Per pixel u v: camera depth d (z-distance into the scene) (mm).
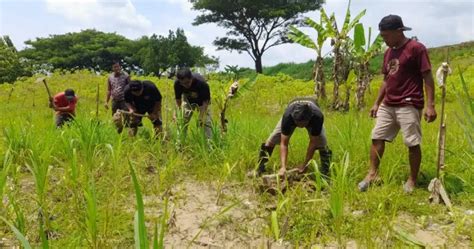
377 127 5070
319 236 3957
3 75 34375
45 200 4320
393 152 5789
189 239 3965
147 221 4254
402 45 4918
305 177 4965
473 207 4590
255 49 44500
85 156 5223
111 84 9336
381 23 4914
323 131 5277
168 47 45938
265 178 4852
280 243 3867
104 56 56844
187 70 6141
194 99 6543
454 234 3891
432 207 4547
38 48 57438
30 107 15922
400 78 4902
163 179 5090
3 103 17734
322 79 13969
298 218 4117
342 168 4230
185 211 4527
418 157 4906
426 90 4793
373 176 5055
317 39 13844
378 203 4445
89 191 3385
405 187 4980
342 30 13609
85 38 57625
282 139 5043
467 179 5117
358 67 13477
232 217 4387
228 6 41625
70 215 4160
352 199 4555
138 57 54375
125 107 9320
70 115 8547
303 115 4742
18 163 5695
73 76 23500
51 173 5410
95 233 3242
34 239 3727
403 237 3666
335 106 13672
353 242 3846
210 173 5559
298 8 42219
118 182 4711
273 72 39625
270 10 41375
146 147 6254
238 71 8320
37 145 5703
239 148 6223
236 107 14672
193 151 6086
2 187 3938
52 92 20297
